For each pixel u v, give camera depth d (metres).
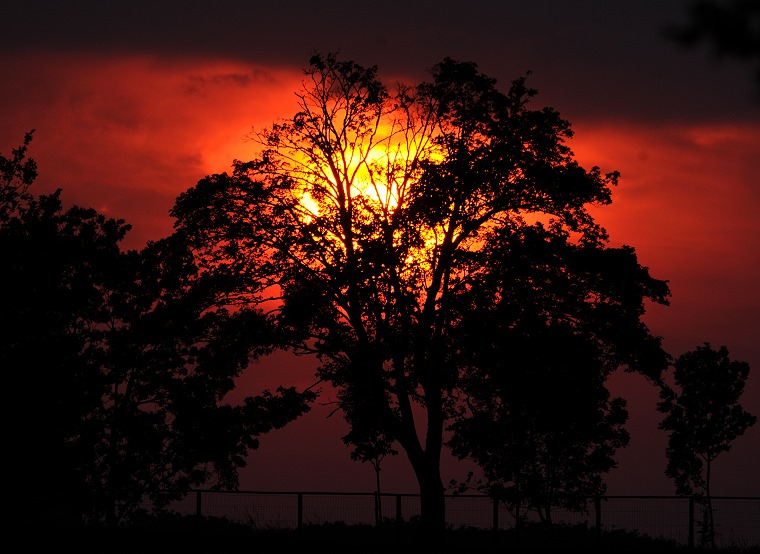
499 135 92.06
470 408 91.44
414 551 79.31
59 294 77.56
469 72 93.81
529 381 85.69
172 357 91.62
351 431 94.62
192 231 94.94
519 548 81.94
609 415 88.94
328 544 82.12
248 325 92.69
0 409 70.88
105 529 84.38
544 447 89.12
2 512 75.19
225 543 81.12
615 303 91.69
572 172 91.12
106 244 87.50
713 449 91.75
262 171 97.12
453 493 89.19
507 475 87.56
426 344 89.81
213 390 92.25
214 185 94.56
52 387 72.25
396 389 88.81
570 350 86.56
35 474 73.00
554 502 86.00
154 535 83.69
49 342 74.75
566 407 84.50
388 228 88.69
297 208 95.69
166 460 88.31
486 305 88.69
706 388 92.19
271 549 78.38
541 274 90.19
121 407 87.62
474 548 81.81
